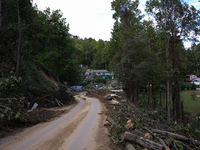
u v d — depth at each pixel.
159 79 19.12
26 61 20.44
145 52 17.41
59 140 5.69
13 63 15.11
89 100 21.78
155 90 23.38
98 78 64.06
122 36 20.86
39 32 14.66
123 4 22.30
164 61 18.45
